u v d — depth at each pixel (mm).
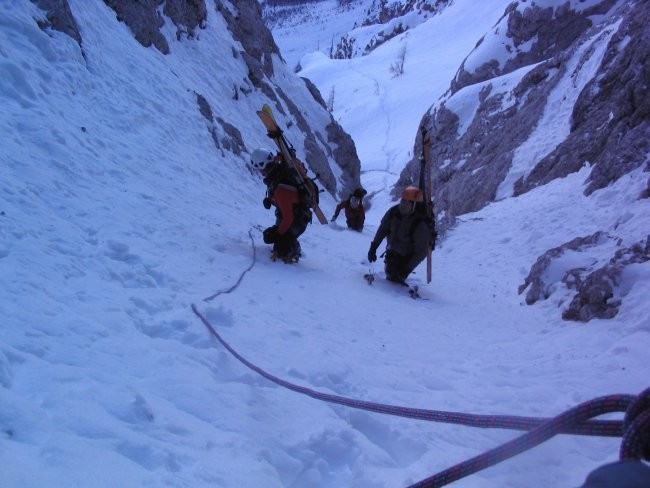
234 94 16047
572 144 16422
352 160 23828
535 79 27734
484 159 24266
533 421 1526
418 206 8133
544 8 37469
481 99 32219
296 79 23156
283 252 7203
